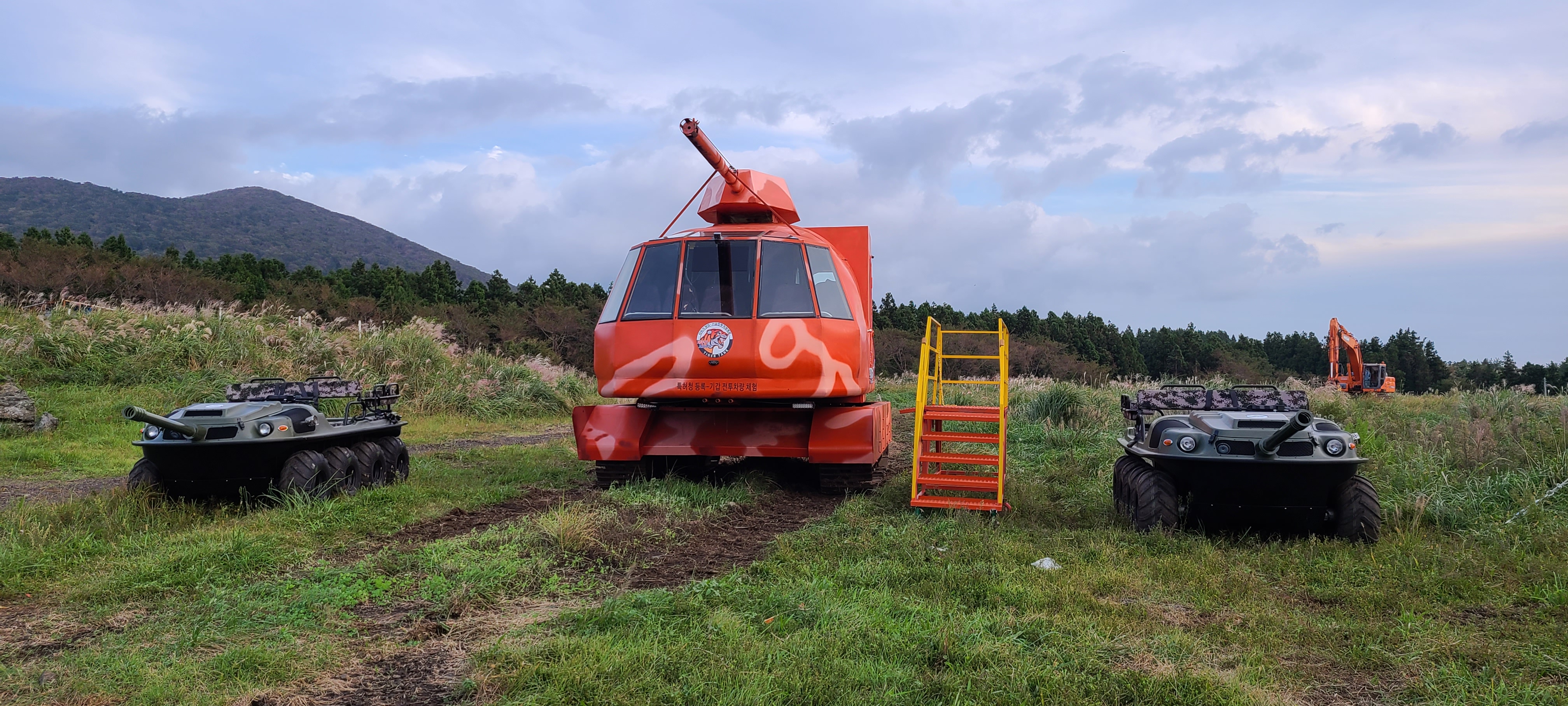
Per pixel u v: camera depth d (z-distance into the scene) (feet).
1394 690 12.32
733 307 28.22
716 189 34.14
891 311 203.62
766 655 12.67
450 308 164.96
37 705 11.28
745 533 23.17
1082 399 53.42
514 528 21.26
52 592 16.43
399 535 22.17
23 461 34.35
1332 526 22.17
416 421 55.77
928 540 21.39
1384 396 75.77
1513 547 20.58
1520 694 12.04
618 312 29.22
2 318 61.21
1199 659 13.17
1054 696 11.45
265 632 14.23
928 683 11.78
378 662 13.06
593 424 30.30
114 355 54.34
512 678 11.88
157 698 11.41
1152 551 20.26
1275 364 257.55
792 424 30.12
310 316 73.72
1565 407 33.53
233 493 24.72
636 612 14.61
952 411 26.73
